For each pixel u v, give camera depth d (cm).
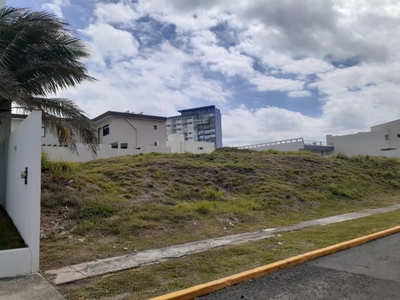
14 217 746
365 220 1101
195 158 2041
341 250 722
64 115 969
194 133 8819
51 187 1048
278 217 1185
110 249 709
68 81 932
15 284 500
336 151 4578
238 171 1786
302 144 4222
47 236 763
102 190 1197
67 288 486
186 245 760
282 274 557
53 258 634
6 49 844
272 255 651
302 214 1268
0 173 949
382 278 526
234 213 1130
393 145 4228
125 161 1742
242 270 558
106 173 1447
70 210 930
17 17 870
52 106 931
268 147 4488
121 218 917
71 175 1215
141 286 489
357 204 1568
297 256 636
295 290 476
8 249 572
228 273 544
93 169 1503
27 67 870
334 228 952
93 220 885
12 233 677
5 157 936
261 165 1947
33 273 553
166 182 1467
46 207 917
